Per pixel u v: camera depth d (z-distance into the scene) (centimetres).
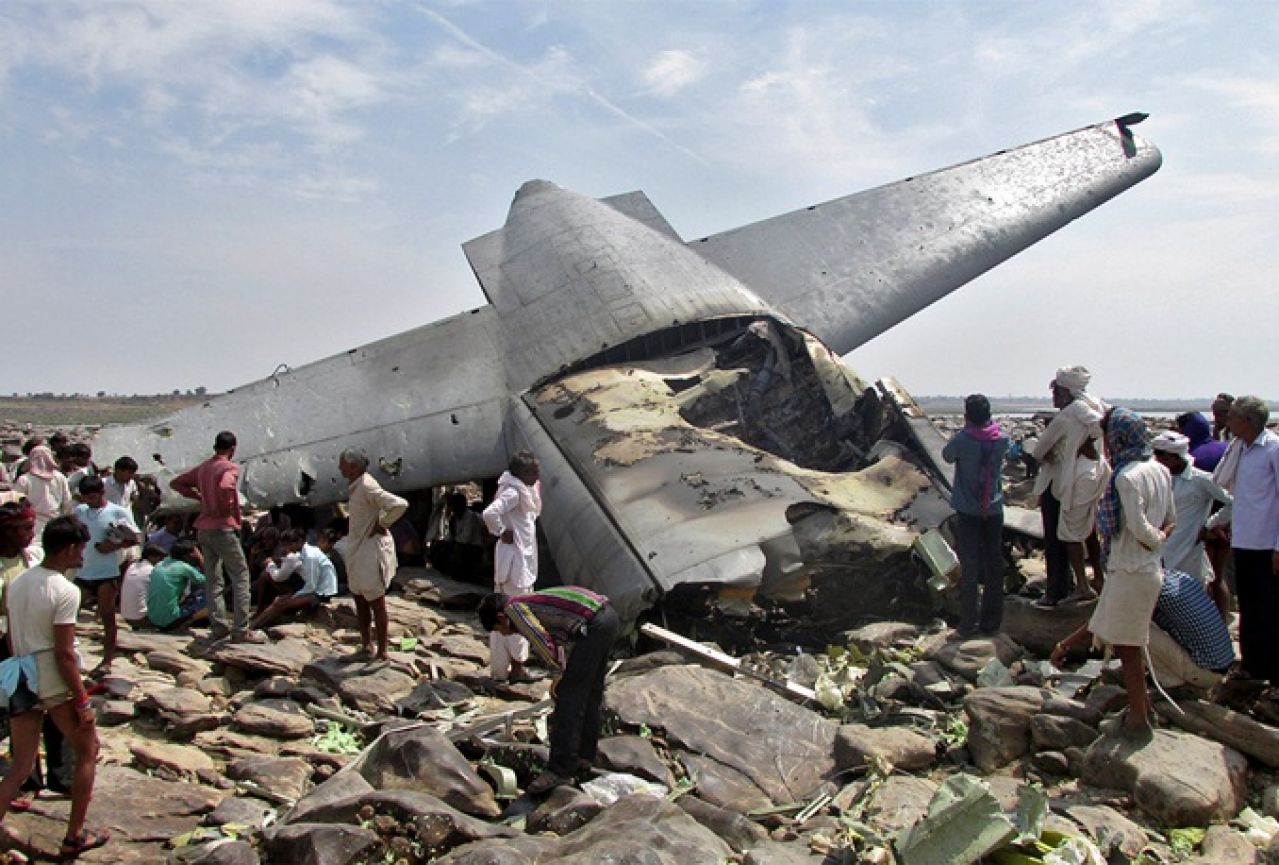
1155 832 528
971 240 1571
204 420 1312
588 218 1501
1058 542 834
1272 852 478
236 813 565
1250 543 673
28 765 516
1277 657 663
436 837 502
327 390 1338
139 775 620
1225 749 586
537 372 1263
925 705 716
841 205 1661
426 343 1374
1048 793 577
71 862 517
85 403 8406
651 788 587
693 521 892
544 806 555
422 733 609
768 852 485
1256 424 676
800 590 868
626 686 721
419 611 1079
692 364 1220
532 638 598
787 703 693
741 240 1583
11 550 595
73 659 513
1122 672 680
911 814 539
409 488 1230
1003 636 805
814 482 956
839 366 1134
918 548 858
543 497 1044
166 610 995
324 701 765
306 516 1346
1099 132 1812
